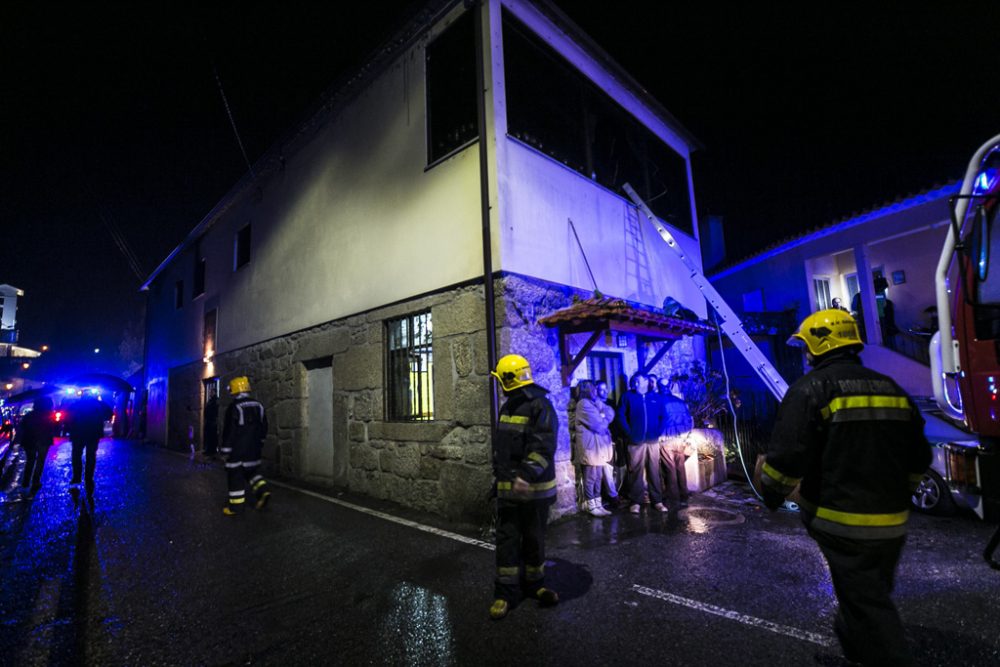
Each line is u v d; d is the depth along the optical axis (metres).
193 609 3.46
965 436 5.09
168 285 16.14
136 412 19.08
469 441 5.55
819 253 11.20
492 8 5.84
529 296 5.63
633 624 3.06
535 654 2.78
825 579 3.62
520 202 5.73
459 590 3.67
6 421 10.59
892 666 1.94
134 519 5.90
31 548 4.87
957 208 3.33
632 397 5.94
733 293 13.80
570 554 4.37
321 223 8.46
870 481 2.09
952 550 4.11
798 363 11.20
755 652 2.70
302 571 4.14
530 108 6.28
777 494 2.32
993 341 3.09
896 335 10.23
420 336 6.53
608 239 7.15
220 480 8.47
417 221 6.51
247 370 10.38
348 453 7.40
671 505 5.89
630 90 8.38
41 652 2.90
